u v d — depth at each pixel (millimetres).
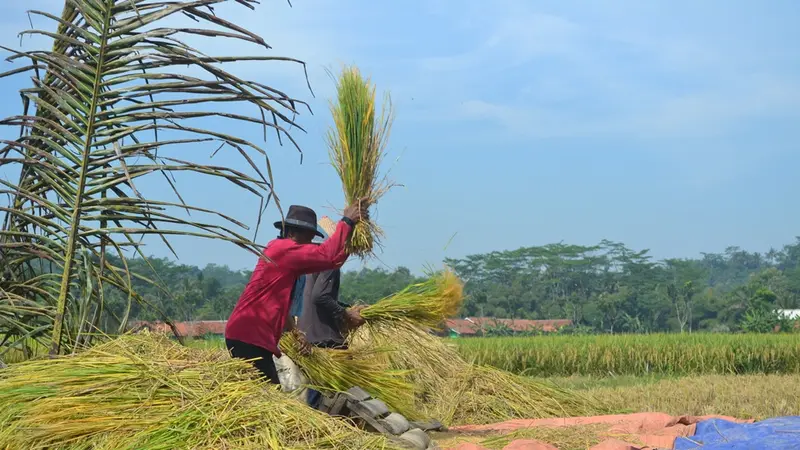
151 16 5242
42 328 5348
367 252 6121
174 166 5141
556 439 5977
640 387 12164
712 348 24797
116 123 5289
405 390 6812
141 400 4570
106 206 5266
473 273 184000
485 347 24703
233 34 5145
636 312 155500
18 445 4199
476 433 6668
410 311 7426
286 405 4730
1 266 5613
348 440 4559
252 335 5500
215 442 4281
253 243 5148
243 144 5145
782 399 10234
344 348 7098
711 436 5836
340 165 6145
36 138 5465
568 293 182875
